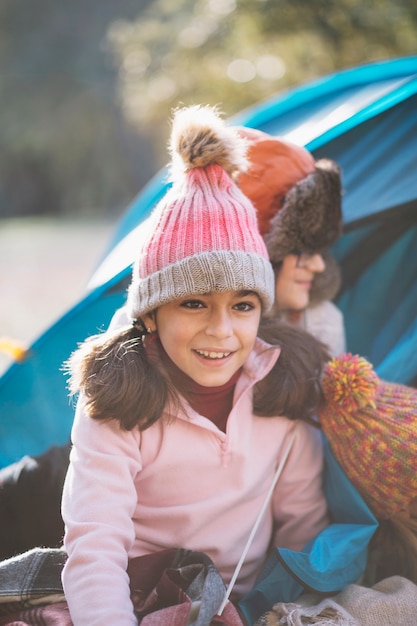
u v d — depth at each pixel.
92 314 2.11
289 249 1.84
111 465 1.45
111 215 15.01
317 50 4.67
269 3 4.72
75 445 1.49
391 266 2.22
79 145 16.25
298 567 1.50
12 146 16.52
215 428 1.52
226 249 1.42
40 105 16.50
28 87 16.61
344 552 1.54
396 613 1.47
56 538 1.78
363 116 2.04
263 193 1.83
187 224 1.43
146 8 16.34
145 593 1.47
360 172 2.14
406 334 2.12
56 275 7.24
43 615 1.43
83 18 16.55
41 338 2.14
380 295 2.23
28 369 2.12
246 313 1.49
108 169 16.16
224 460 1.54
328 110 2.33
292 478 1.65
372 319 2.22
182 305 1.45
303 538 1.66
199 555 1.45
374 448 1.54
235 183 1.61
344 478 1.61
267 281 1.48
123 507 1.44
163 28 6.22
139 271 1.47
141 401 1.45
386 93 2.08
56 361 2.12
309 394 1.60
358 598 1.49
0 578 1.48
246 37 4.96
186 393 1.52
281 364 1.60
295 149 1.86
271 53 4.91
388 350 2.17
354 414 1.56
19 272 7.53
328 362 1.66
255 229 1.49
